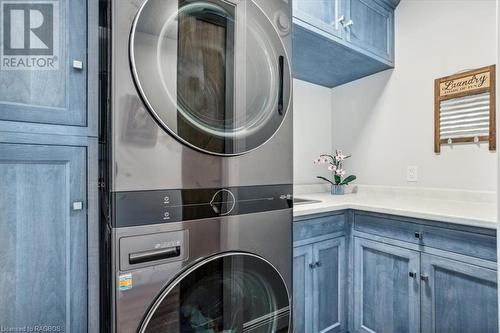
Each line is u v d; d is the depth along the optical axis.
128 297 0.71
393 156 2.00
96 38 0.89
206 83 0.84
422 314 1.30
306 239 1.40
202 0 0.82
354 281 1.59
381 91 2.07
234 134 0.89
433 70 1.79
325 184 2.32
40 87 0.80
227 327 0.88
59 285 0.81
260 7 0.96
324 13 1.56
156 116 0.74
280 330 1.01
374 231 1.50
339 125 2.35
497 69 0.95
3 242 0.74
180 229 0.78
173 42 0.77
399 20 1.96
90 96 0.87
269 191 0.98
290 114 1.05
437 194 1.76
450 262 1.21
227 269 0.87
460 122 1.66
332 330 1.52
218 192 0.86
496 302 1.09
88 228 0.86
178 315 0.78
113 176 0.69
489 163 1.54
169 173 0.77
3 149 0.74
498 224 0.97
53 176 0.81
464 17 1.65
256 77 0.95
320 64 1.94
